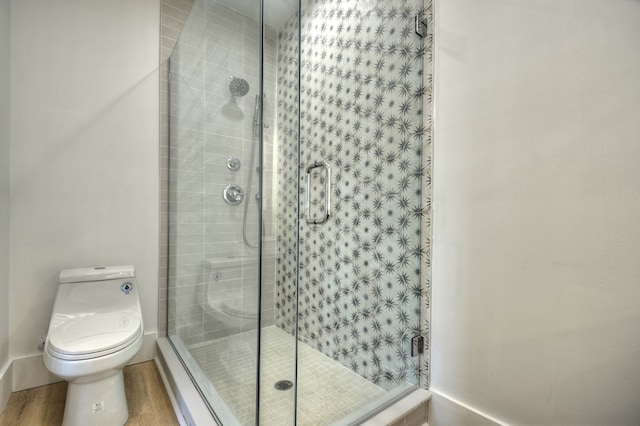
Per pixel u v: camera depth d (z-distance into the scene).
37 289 1.63
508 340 1.21
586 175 1.02
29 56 1.61
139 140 1.93
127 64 1.89
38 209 1.64
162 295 2.02
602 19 0.98
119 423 1.33
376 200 1.71
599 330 0.99
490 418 1.25
